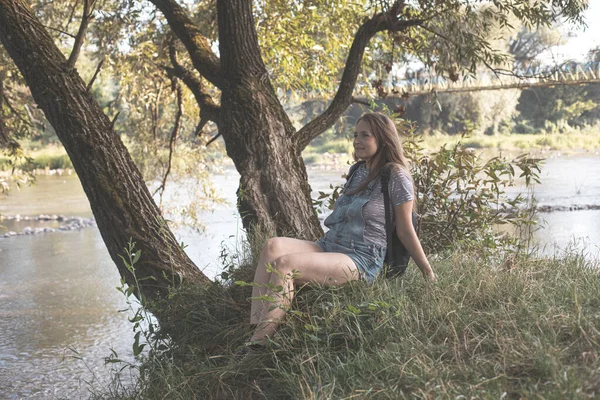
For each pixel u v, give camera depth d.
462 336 3.67
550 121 51.47
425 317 3.96
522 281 4.32
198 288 4.89
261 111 6.62
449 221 6.44
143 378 4.37
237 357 4.16
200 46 7.21
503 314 3.79
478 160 6.60
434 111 46.19
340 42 10.12
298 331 4.08
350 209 4.37
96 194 5.33
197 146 12.69
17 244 14.33
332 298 4.13
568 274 4.80
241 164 6.49
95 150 5.35
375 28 7.34
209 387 4.04
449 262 5.17
